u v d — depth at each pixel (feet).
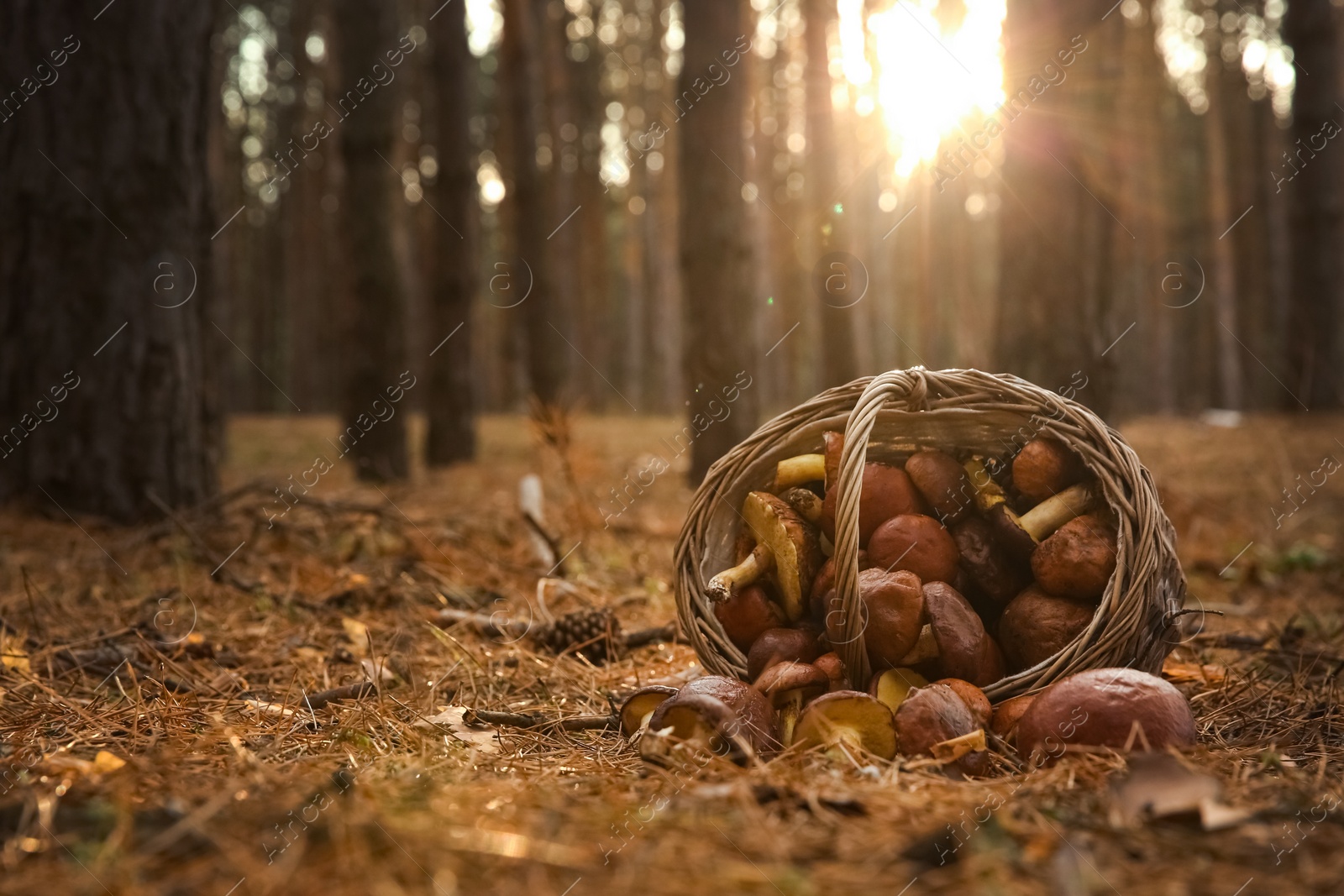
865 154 15.84
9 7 5.83
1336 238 13.07
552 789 2.87
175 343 5.91
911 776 2.89
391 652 4.05
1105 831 2.64
